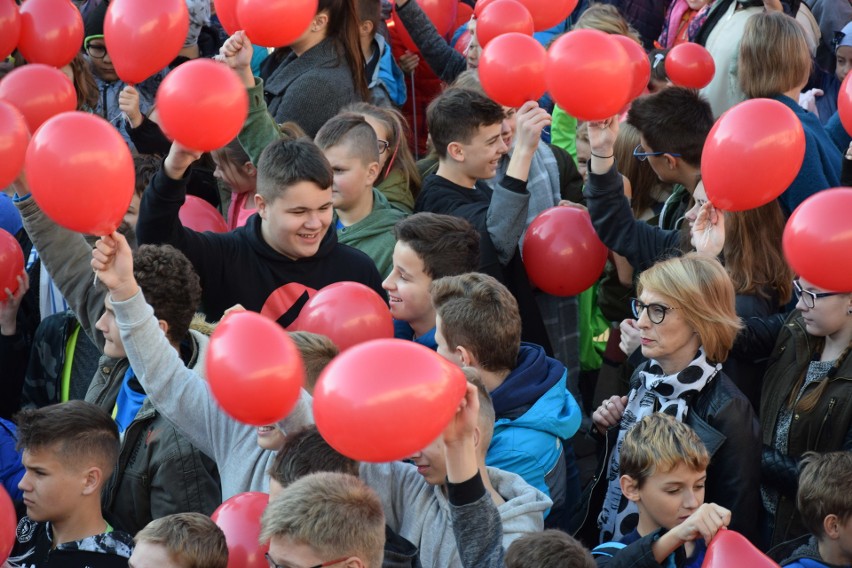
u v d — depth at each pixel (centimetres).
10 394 1401
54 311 1438
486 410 906
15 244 1341
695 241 1143
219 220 1450
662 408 1047
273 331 852
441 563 895
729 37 1742
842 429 1048
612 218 1259
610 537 1073
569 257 1316
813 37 1883
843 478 904
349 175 1350
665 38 2045
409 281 1203
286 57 1605
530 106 1283
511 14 1480
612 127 1233
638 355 1163
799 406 1073
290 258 1229
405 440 722
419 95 2033
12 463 1127
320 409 733
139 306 985
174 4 1198
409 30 1864
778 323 1148
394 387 716
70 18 1456
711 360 1036
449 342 1063
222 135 1071
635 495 944
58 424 980
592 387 1531
